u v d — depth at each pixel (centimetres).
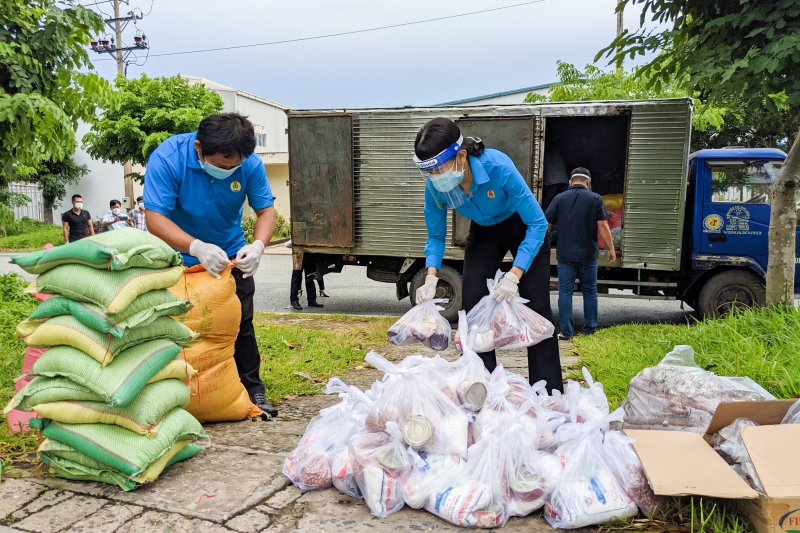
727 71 403
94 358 241
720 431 250
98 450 241
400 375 242
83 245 240
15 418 297
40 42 549
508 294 293
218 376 317
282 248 1922
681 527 216
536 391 285
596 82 1369
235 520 222
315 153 767
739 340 421
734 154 661
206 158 303
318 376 449
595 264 618
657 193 666
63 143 609
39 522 218
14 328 498
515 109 689
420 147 271
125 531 213
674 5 462
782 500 191
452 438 232
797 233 669
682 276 699
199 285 310
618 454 230
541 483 224
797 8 400
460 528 219
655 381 288
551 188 746
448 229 714
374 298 970
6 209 690
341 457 245
